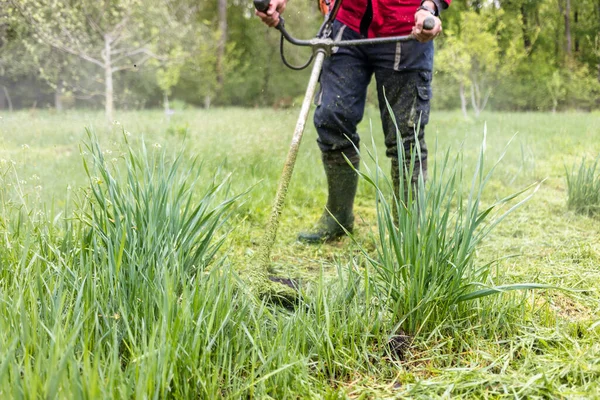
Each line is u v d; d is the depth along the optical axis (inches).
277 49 1080.2
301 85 1045.2
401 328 88.6
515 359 81.4
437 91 810.8
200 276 82.5
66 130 382.0
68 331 69.9
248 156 252.8
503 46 642.2
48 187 185.8
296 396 69.9
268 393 70.8
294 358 73.0
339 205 148.7
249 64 1153.4
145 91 1049.5
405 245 88.2
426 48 132.3
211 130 383.2
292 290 97.9
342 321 84.0
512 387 70.2
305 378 71.4
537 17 637.9
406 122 133.6
